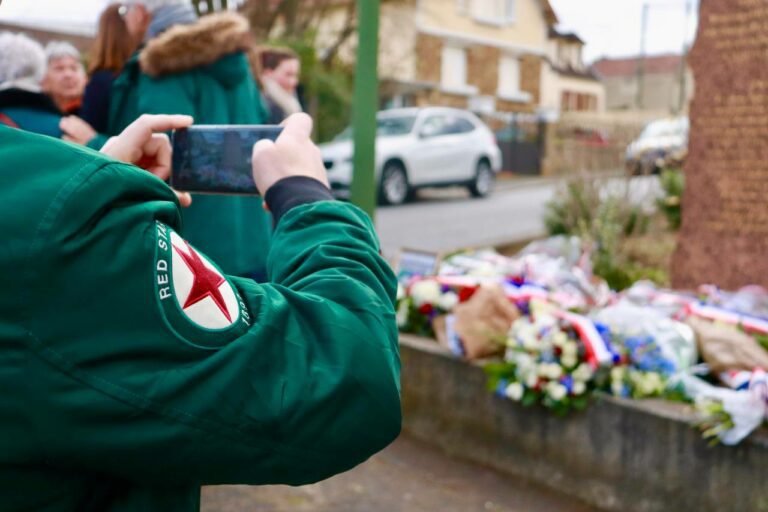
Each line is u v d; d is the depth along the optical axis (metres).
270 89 4.47
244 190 1.29
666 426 3.03
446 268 4.41
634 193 7.86
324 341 0.87
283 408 0.82
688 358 3.35
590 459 3.27
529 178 23.52
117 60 3.32
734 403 2.84
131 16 3.29
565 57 37.47
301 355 0.86
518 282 4.04
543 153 24.30
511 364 3.46
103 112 3.31
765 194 5.41
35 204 0.74
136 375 0.77
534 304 3.68
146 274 0.78
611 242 7.22
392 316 0.95
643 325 3.40
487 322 3.68
